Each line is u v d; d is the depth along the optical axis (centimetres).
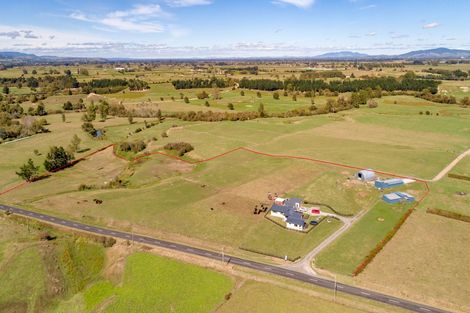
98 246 8262
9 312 6650
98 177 12744
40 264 7700
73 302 6862
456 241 7694
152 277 7088
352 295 6184
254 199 10050
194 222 8938
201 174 12138
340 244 7738
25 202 10662
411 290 6244
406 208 9262
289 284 6519
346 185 10694
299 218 8575
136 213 9506
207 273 6956
